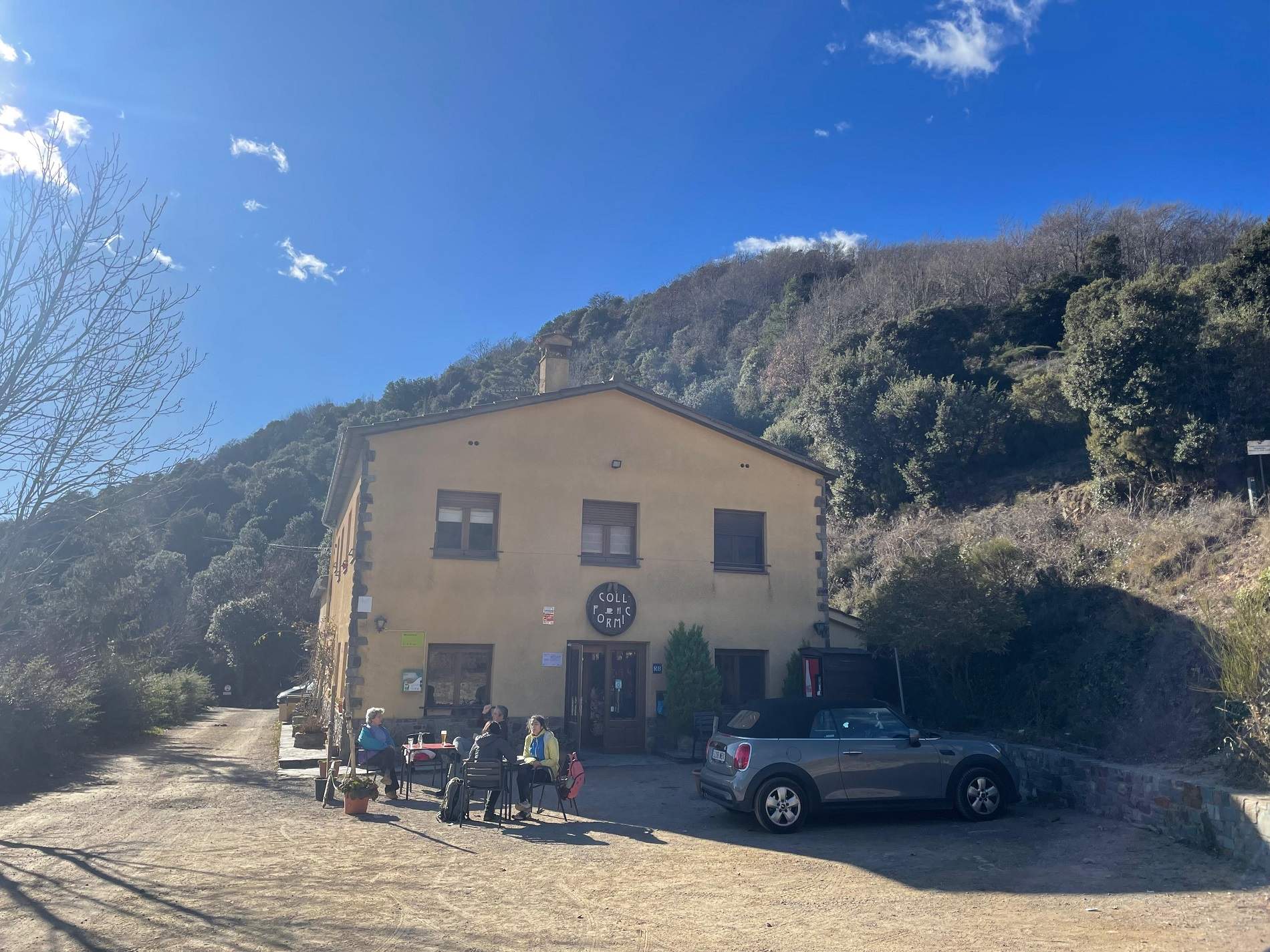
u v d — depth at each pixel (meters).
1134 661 13.21
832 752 9.92
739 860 8.27
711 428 18.80
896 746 10.05
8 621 9.26
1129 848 8.37
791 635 18.62
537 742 11.02
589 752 16.78
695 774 11.18
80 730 15.05
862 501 29.36
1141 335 19.38
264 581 53.12
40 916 6.22
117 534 12.19
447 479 16.77
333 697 19.97
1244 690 8.72
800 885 7.32
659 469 18.27
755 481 19.03
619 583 17.55
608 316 91.56
